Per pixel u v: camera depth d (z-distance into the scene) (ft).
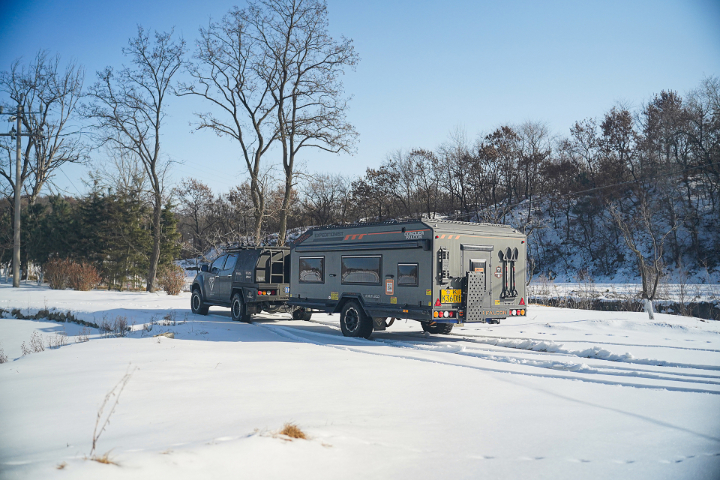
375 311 41.98
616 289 110.01
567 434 16.11
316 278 47.85
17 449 13.38
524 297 42.68
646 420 17.89
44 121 146.72
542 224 185.68
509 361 31.12
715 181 156.46
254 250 53.88
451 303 38.96
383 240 41.88
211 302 59.11
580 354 33.40
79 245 123.85
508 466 13.19
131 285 123.13
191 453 12.36
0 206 181.16
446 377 25.44
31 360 28.48
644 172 177.88
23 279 151.94
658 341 38.99
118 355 29.55
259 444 13.28
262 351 32.99
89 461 11.46
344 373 25.77
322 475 12.00
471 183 219.82
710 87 153.89
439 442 14.98
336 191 246.06
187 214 276.00
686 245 152.25
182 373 24.40
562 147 214.90
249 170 101.35
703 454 14.32
